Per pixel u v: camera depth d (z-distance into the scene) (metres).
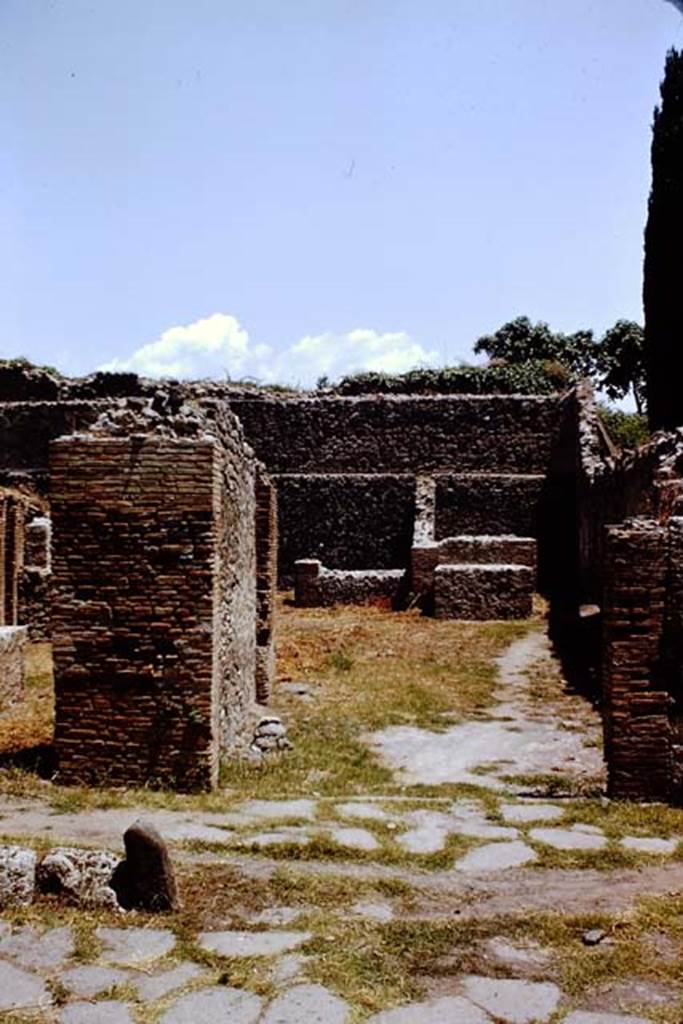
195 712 8.46
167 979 4.77
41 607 20.23
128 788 8.37
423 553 27.09
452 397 34.38
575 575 30.62
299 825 7.37
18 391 35.16
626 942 5.29
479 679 16.52
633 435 36.44
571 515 32.25
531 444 33.88
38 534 20.80
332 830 7.29
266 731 11.53
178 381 35.53
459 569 24.52
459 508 32.88
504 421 34.03
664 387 29.91
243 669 11.51
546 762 11.27
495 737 12.52
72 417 33.00
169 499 8.56
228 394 35.16
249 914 5.54
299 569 27.89
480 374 37.81
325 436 34.69
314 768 10.38
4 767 8.91
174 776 8.46
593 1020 4.44
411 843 7.09
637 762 8.50
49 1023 4.34
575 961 5.04
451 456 34.12
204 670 8.48
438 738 12.41
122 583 8.56
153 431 8.76
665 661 8.48
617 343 54.34
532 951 5.16
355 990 4.68
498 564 26.09
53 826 7.07
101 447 8.59
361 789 9.36
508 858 6.81
